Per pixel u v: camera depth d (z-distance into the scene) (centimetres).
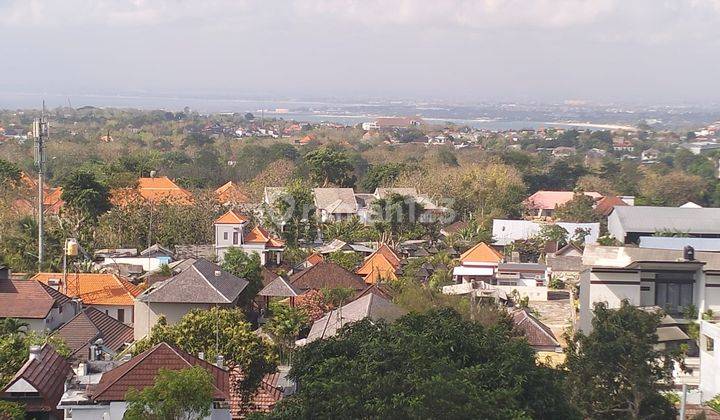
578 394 3934
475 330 3791
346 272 8088
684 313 6053
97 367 4503
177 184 14850
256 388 4834
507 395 3228
